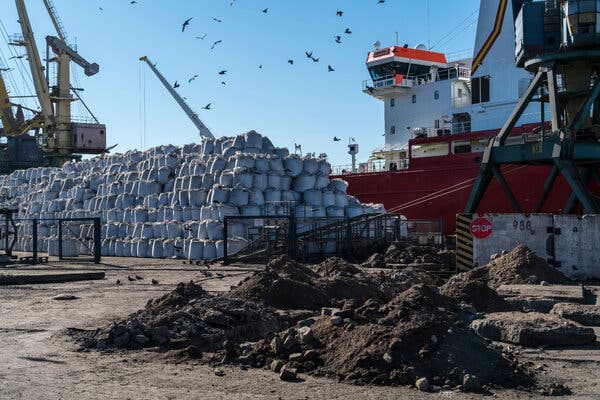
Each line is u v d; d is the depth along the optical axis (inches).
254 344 380.5
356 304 495.5
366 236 1125.7
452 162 1387.8
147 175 1360.7
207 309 435.2
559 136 904.9
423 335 322.0
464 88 1624.0
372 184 1515.7
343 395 285.9
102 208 1434.5
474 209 1017.5
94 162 1694.1
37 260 1180.5
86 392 294.0
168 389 298.8
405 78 1690.5
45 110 2610.7
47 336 434.9
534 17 954.1
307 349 346.0
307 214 1145.4
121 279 840.3
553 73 932.0
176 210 1226.0
